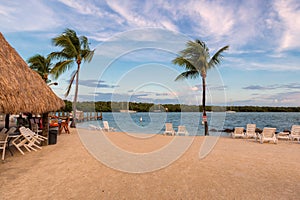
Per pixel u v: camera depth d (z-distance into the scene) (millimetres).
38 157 5750
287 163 5273
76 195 3188
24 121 10398
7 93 4105
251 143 8961
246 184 3695
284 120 29781
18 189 3418
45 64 19750
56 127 10180
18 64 5938
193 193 3285
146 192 3328
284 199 3057
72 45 13188
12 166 4816
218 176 4176
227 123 25453
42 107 5809
